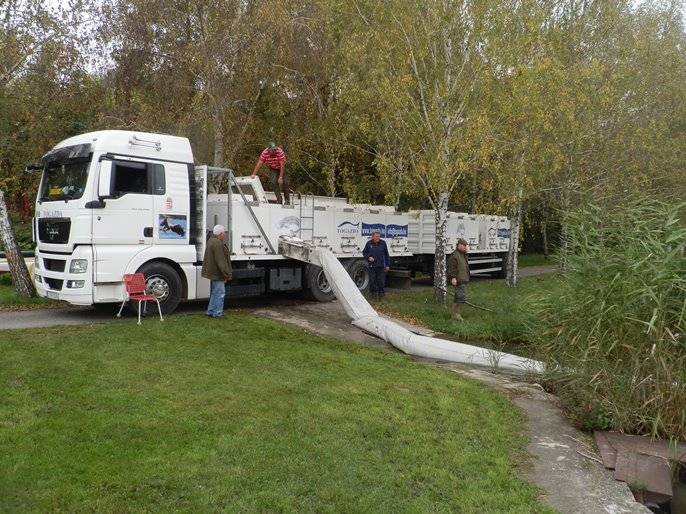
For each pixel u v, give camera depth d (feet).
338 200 51.90
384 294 52.80
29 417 18.06
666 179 65.31
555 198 66.28
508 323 40.06
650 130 63.72
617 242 25.00
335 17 51.19
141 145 35.32
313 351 30.37
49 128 50.19
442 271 49.98
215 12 59.11
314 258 42.39
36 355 25.39
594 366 22.70
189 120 57.72
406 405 22.11
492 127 47.96
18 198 69.62
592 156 63.57
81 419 18.10
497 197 63.72
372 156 72.43
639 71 64.95
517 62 46.29
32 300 41.73
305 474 15.53
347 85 53.57
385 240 55.83
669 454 19.54
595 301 23.57
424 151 48.67
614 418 21.59
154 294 36.04
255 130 66.44
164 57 61.87
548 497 16.02
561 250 27.68
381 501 14.51
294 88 64.23
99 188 33.45
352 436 18.44
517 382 28.22
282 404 20.89
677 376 21.02
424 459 17.34
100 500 13.32
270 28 57.47
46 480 14.10
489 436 19.84
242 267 42.11
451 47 46.93
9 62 46.11
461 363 31.71
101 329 31.32
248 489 14.46
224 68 58.49
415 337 33.99
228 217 40.19
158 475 14.70
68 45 51.52
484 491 15.72
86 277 33.14
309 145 70.28
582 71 55.42
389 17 46.52
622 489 16.98
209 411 19.56
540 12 48.11
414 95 48.75
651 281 21.95
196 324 33.94
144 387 21.76
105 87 61.26
